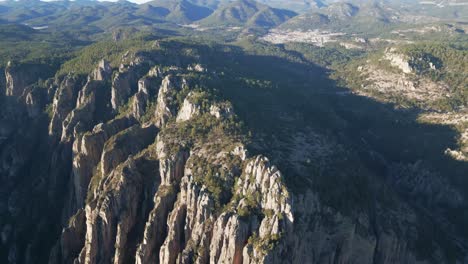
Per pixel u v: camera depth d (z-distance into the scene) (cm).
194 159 12788
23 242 16238
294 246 10781
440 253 13525
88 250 12550
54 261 14075
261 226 10706
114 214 12756
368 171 15625
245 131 14300
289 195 10862
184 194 12062
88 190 15325
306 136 15838
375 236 12700
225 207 11388
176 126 14800
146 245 11819
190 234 11700
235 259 10631
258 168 11525
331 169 13750
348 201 12712
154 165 13712
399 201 14950
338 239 11931
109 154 15125
